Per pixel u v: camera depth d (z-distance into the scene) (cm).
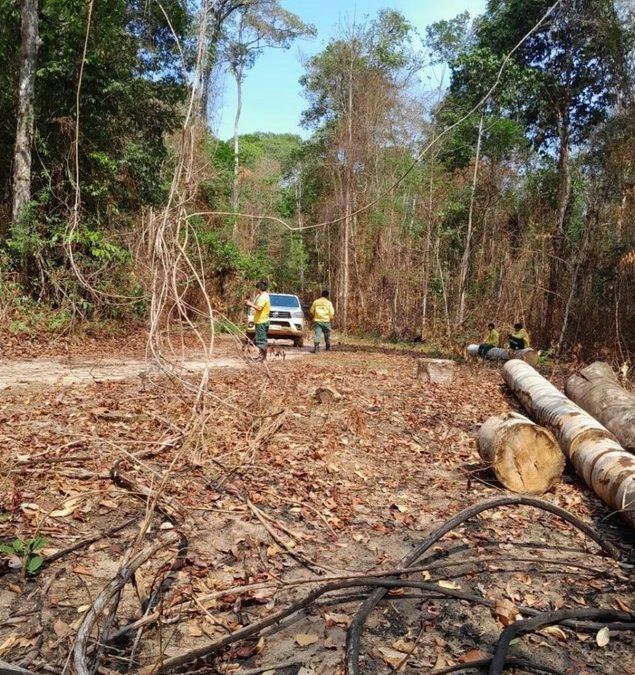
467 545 421
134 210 1642
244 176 3172
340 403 842
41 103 1512
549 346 1833
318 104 3441
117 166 1580
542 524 473
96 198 1539
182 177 541
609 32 1567
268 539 406
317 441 644
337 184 3078
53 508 414
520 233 2109
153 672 255
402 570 348
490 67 1958
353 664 267
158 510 434
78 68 1448
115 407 702
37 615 304
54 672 259
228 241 2252
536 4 1823
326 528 434
